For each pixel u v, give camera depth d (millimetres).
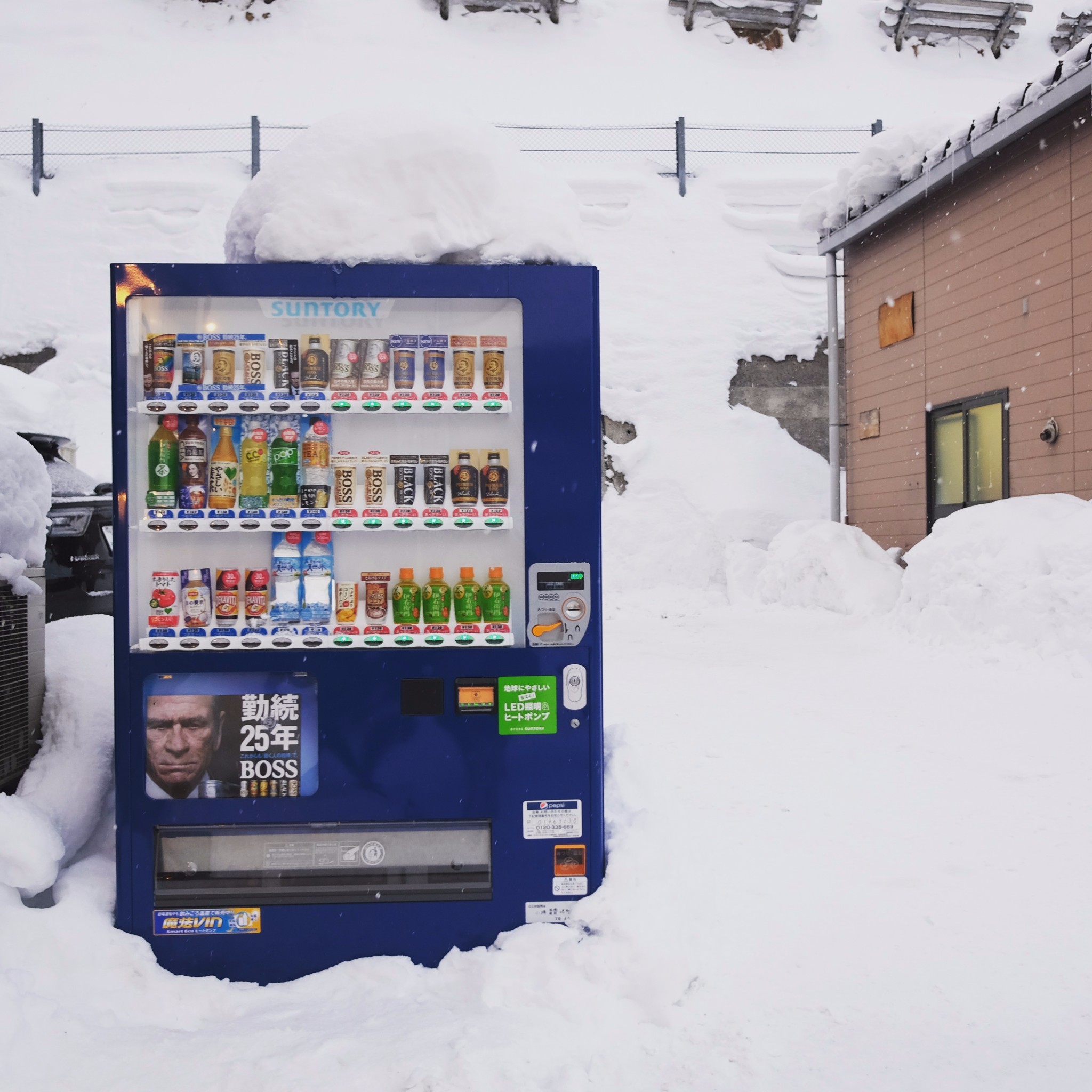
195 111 21312
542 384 2812
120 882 2705
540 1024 2395
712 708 6371
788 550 12164
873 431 12406
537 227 2887
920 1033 2434
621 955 2598
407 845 2779
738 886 3396
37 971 2471
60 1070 2180
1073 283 8844
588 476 2816
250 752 2754
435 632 2779
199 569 2754
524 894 2781
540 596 2801
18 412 12531
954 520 8984
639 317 17172
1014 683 6898
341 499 2842
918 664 7859
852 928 3049
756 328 16922
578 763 2805
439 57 23531
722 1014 2518
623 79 23375
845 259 13055
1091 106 8562
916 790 4508
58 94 21500
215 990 2609
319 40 23688
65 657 3436
